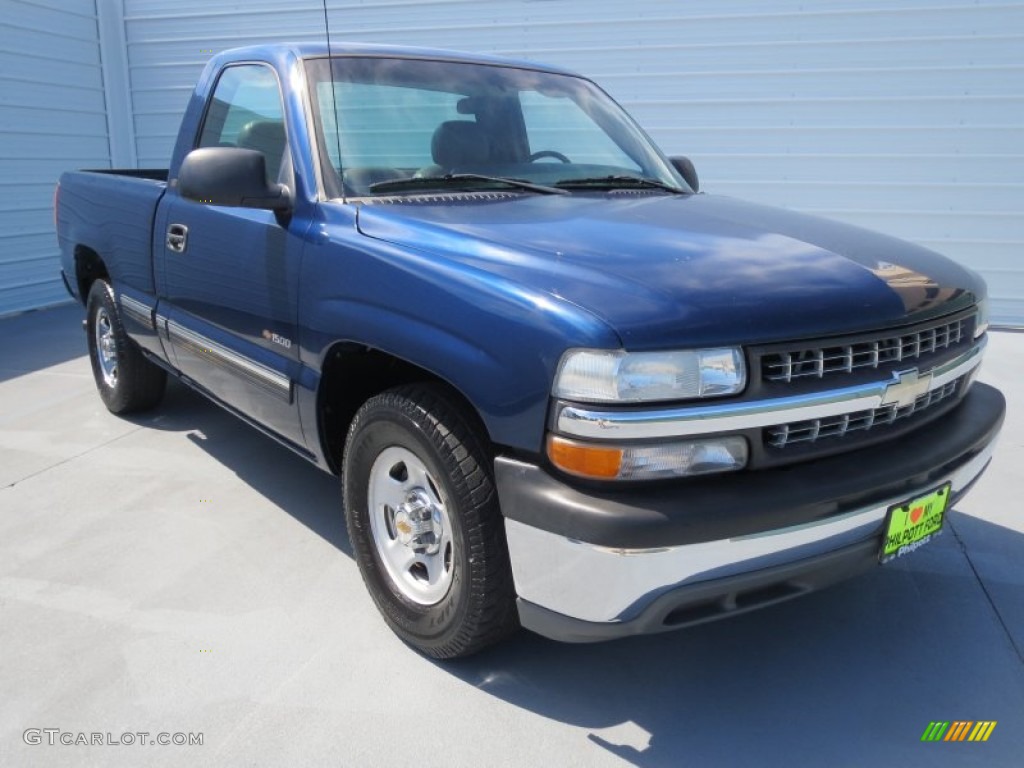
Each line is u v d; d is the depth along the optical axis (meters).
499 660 2.48
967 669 2.47
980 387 2.76
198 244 3.24
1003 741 2.17
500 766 2.06
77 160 8.52
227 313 3.14
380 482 2.54
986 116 6.94
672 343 1.84
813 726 2.22
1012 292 7.23
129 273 3.95
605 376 1.81
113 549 3.12
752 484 1.93
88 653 2.48
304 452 2.95
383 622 2.67
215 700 2.29
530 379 1.92
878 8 6.95
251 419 3.27
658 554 1.82
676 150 7.71
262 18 8.48
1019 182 7.00
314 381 2.67
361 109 2.94
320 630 2.62
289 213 2.77
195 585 2.88
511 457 2.03
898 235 7.38
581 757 2.10
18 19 7.66
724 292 1.97
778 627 2.69
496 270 2.09
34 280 8.09
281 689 2.33
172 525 3.32
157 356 4.00
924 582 2.97
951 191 7.17
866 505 2.05
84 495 3.60
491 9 7.82
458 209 2.60
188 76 8.81
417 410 2.23
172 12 8.67
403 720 2.22
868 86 7.12
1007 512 3.52
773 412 1.92
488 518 2.13
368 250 2.40
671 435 1.85
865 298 2.11
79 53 8.44
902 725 2.23
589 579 1.88
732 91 7.44
